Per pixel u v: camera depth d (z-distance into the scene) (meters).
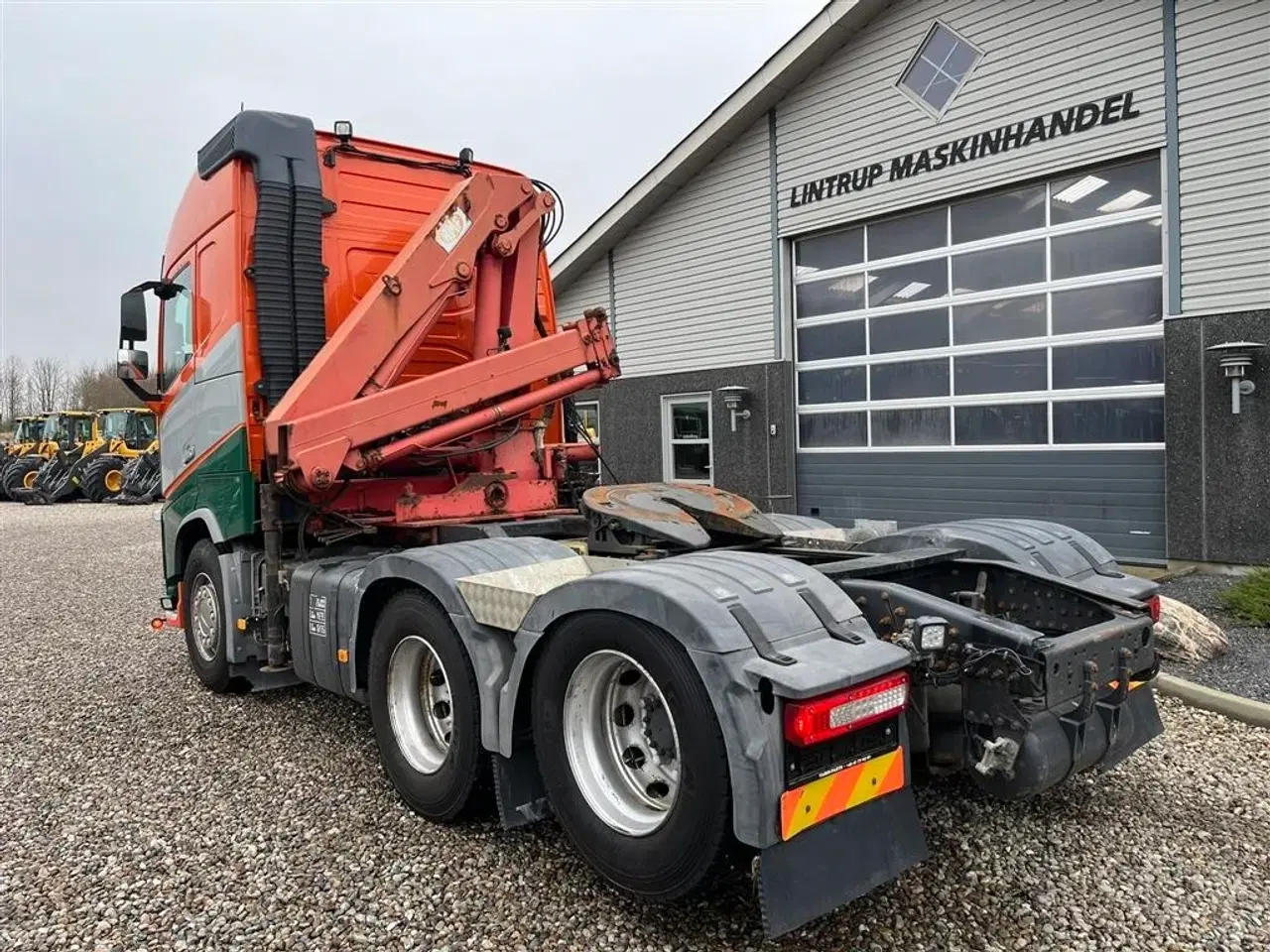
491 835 3.55
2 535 17.44
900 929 2.80
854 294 11.10
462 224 4.98
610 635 2.84
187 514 5.76
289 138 4.99
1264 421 7.79
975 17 9.52
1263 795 3.71
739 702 2.45
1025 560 3.90
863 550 4.35
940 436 10.33
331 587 4.32
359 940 2.81
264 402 4.92
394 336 4.76
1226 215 7.99
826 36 10.52
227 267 5.01
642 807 2.95
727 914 2.90
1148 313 8.62
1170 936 2.73
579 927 2.86
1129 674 3.07
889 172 10.45
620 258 13.90
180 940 2.84
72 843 3.56
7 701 5.63
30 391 71.94
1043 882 3.07
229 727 4.98
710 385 12.67
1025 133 9.25
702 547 3.75
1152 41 8.33
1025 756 2.80
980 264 9.88
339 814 3.77
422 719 3.87
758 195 11.88
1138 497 8.78
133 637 7.56
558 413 6.07
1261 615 6.09
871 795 2.60
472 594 3.37
